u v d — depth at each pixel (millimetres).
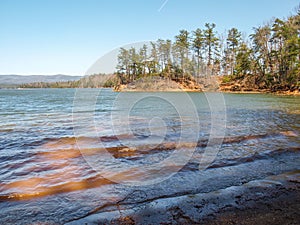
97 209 2564
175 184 3189
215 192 2945
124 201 2732
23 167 3854
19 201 2752
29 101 22531
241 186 3121
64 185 3176
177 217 2383
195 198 2785
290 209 2541
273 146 5051
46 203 2707
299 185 3148
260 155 4449
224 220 2326
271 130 6797
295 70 30531
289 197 2812
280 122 8414
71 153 4492
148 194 2900
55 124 8367
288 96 26125
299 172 3635
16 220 2371
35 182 3281
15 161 4145
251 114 10820
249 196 2832
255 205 2617
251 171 3672
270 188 3051
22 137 6070
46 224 2297
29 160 4199
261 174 3551
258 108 13672
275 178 3391
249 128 7090
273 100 20312
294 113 11281
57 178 3414
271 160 4195
